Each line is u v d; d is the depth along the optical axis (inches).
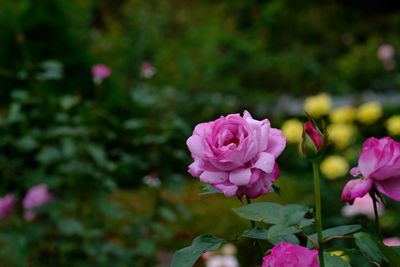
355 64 303.7
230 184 28.3
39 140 106.4
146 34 241.6
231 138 29.4
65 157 100.6
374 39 339.6
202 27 289.0
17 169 100.2
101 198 104.2
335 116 163.8
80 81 168.2
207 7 341.1
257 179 28.2
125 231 113.6
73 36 170.1
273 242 31.0
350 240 82.8
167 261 127.6
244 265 111.4
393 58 296.8
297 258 26.8
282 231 25.5
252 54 285.0
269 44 392.8
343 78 305.3
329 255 28.3
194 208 174.6
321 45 383.6
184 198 187.2
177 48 254.1
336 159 123.1
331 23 425.4
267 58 295.9
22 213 103.7
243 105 245.9
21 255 98.8
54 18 164.1
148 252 105.7
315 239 30.4
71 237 104.0
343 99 278.1
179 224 158.4
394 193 26.3
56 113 120.3
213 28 287.6
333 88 292.0
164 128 120.8
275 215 26.3
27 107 127.4
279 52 380.5
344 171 122.6
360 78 295.7
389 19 410.0
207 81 241.6
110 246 103.9
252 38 344.2
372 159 26.6
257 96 253.0
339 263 27.9
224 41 281.3
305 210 24.4
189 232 150.7
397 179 26.7
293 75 283.6
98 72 121.3
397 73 292.4
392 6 525.0
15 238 99.7
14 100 156.0
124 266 109.2
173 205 113.5
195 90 231.3
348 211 80.0
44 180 95.0
